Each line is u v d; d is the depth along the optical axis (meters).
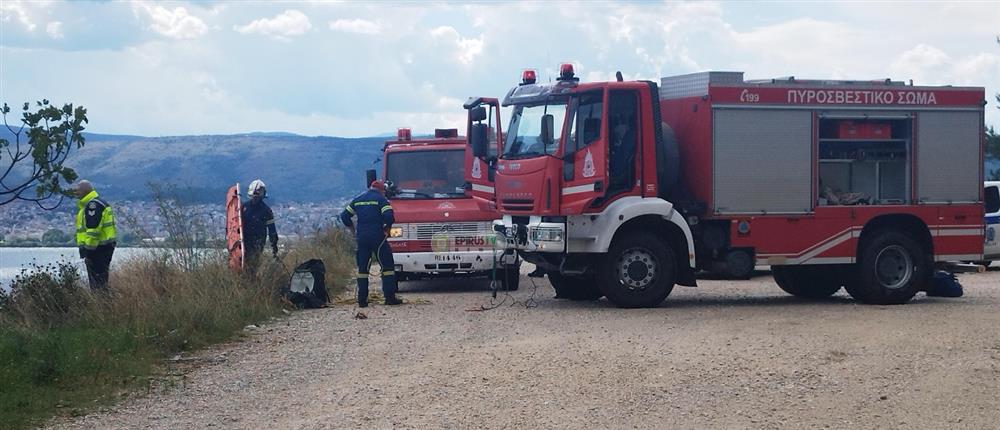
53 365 9.19
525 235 14.70
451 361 10.00
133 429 7.62
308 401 8.43
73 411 8.15
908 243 14.90
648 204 13.97
